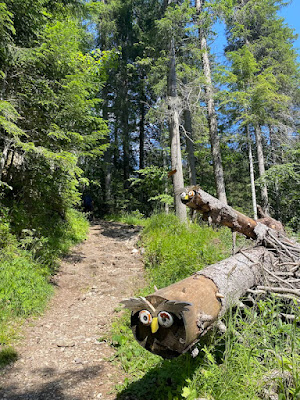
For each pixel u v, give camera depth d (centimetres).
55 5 786
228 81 1348
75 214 1208
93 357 367
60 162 604
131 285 611
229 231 858
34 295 497
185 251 654
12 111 523
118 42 2025
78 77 650
